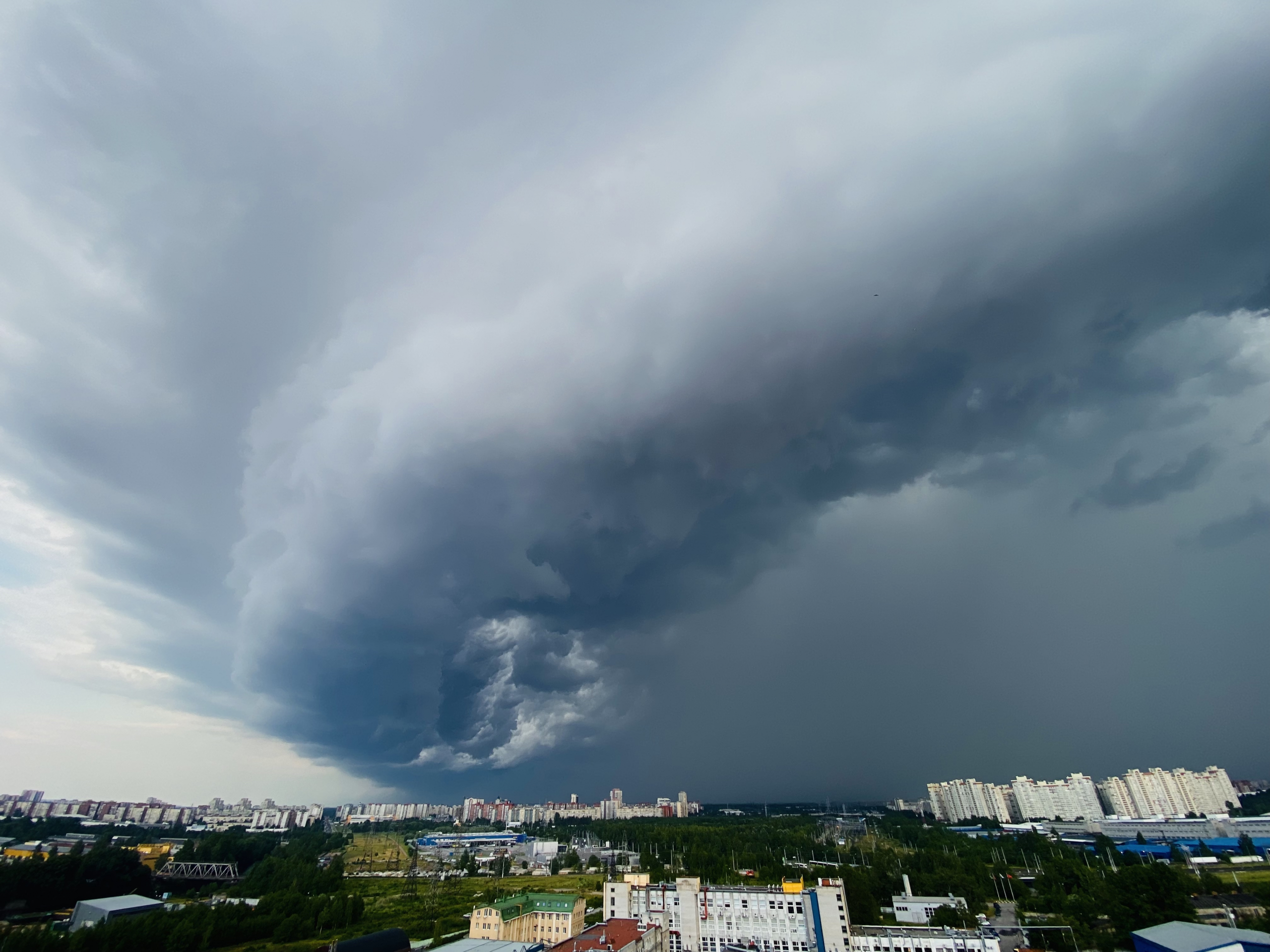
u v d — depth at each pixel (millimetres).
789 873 183750
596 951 95750
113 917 151875
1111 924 133875
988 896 171625
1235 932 105000
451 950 102438
